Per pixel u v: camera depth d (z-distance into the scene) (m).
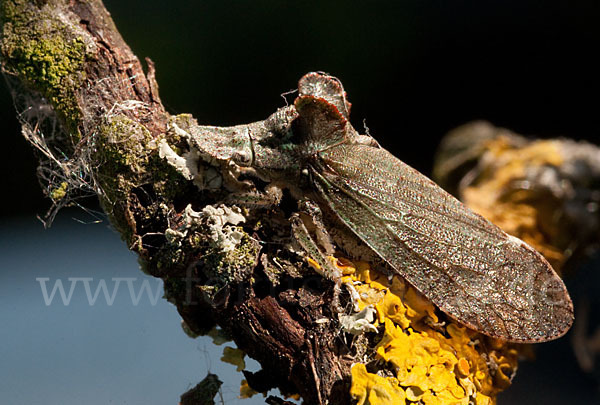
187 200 0.10
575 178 0.11
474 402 0.10
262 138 0.10
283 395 0.10
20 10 0.10
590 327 0.11
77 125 0.10
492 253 0.10
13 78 0.10
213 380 0.10
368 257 0.10
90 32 0.10
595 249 0.11
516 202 0.11
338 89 0.10
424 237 0.10
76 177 0.10
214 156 0.10
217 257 0.10
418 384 0.10
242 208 0.10
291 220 0.10
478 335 0.10
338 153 0.10
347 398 0.10
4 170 0.16
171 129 0.10
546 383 0.11
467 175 0.11
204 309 0.10
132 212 0.10
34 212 0.15
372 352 0.10
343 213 0.10
